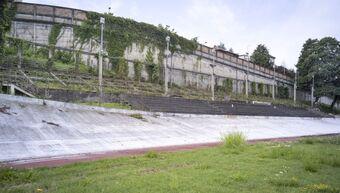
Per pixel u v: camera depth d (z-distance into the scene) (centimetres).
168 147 1914
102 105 2909
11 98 2259
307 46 7962
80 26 4059
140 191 846
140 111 2975
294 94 7612
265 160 1383
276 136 2955
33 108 2281
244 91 6631
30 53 3591
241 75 6588
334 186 951
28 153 1492
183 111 3494
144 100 3416
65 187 880
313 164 1209
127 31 4497
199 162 1309
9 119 1953
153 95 3775
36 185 902
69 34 3988
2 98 2217
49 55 3756
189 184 928
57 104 2475
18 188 869
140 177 1002
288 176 1065
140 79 4544
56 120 2170
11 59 3209
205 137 2462
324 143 2234
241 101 5300
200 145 2053
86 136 1973
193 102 4059
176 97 4016
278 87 7856
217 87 5916
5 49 3219
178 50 5159
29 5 3784
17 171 1052
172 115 3247
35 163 1298
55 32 3897
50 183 924
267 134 3047
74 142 1803
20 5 3731
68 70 3691
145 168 1173
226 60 6162
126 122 2552
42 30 3838
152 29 4797
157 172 1097
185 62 5291
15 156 1419
